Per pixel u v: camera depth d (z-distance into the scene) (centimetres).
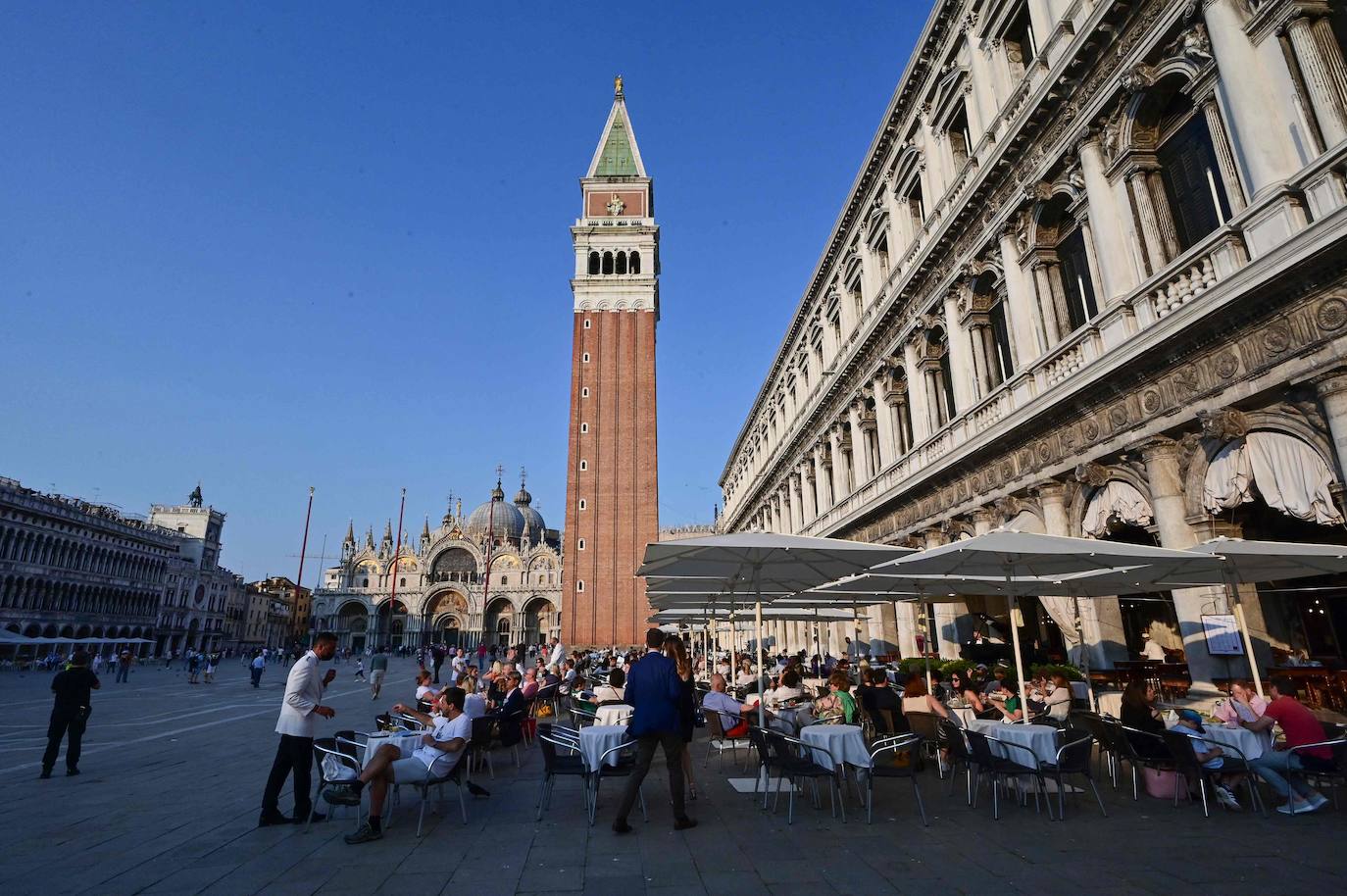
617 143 11075
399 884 695
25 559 8112
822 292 4300
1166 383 1527
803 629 4881
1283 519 1641
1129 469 1662
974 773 1041
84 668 1324
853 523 3491
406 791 1162
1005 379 2275
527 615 13250
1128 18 1667
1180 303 1498
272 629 15925
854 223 3669
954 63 2614
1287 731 945
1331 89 1249
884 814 973
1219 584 1355
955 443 2472
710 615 2936
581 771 977
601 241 10144
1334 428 1164
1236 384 1352
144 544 10519
